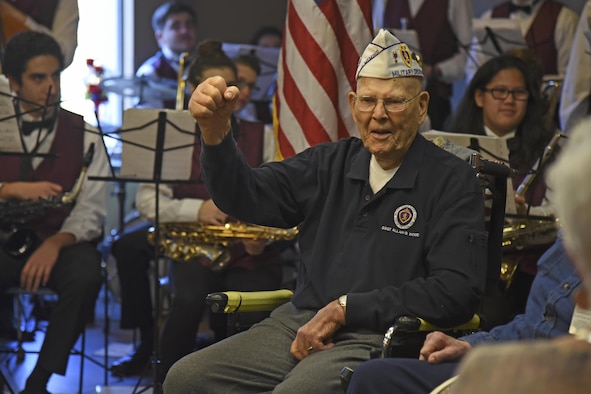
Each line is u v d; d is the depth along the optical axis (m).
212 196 6.42
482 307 8.90
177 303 9.45
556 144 8.67
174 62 16.11
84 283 9.48
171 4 16.12
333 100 9.19
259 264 9.84
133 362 10.66
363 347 6.09
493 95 9.58
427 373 5.19
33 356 11.62
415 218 6.26
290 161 6.71
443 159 6.40
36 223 9.91
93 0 17.50
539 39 14.73
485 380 2.57
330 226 6.48
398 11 14.34
